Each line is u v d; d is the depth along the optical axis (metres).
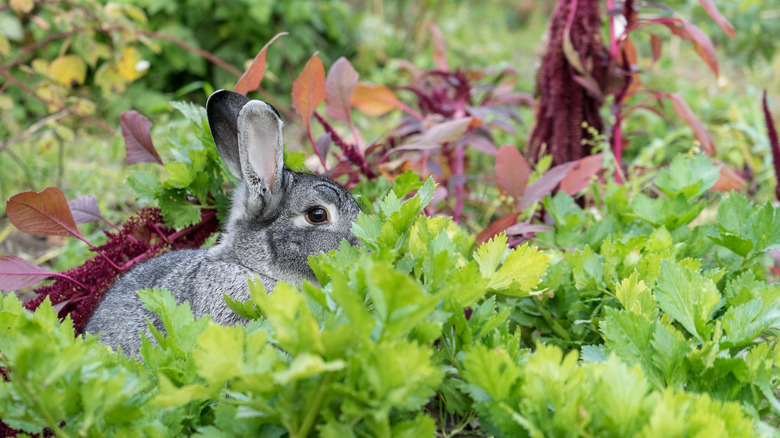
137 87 2.70
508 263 1.21
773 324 1.20
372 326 1.07
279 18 2.98
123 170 1.88
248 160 1.35
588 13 1.66
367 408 1.07
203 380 1.14
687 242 1.40
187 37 2.81
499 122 1.79
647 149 1.88
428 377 1.08
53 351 1.10
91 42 1.93
